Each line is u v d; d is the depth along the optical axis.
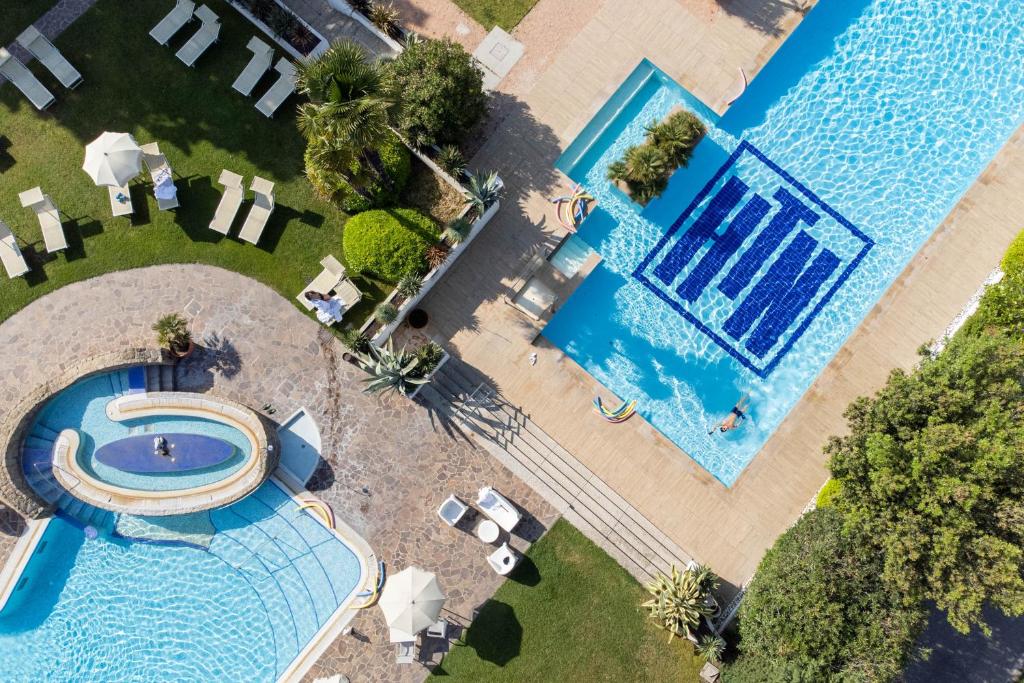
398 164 22.19
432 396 23.27
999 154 23.75
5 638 22.94
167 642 23.02
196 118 23.61
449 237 22.47
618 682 22.61
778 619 19.88
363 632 22.84
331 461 23.16
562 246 23.83
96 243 23.42
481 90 22.47
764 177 24.05
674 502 23.23
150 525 22.95
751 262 24.06
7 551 22.62
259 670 22.86
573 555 23.02
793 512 23.11
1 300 23.31
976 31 23.84
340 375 23.20
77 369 21.89
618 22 23.97
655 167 22.38
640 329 24.02
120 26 23.77
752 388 23.75
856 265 23.86
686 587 21.58
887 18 23.89
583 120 23.77
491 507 22.50
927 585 19.69
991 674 22.98
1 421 22.80
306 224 23.36
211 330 23.20
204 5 23.59
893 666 19.42
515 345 23.53
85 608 23.05
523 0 24.06
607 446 23.42
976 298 23.16
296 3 23.95
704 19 23.89
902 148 24.05
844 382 23.44
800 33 23.91
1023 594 18.39
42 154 23.62
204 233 23.44
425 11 24.09
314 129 18.75
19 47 23.64
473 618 22.84
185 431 22.66
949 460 18.52
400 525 23.08
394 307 22.36
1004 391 18.66
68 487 22.05
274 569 23.06
